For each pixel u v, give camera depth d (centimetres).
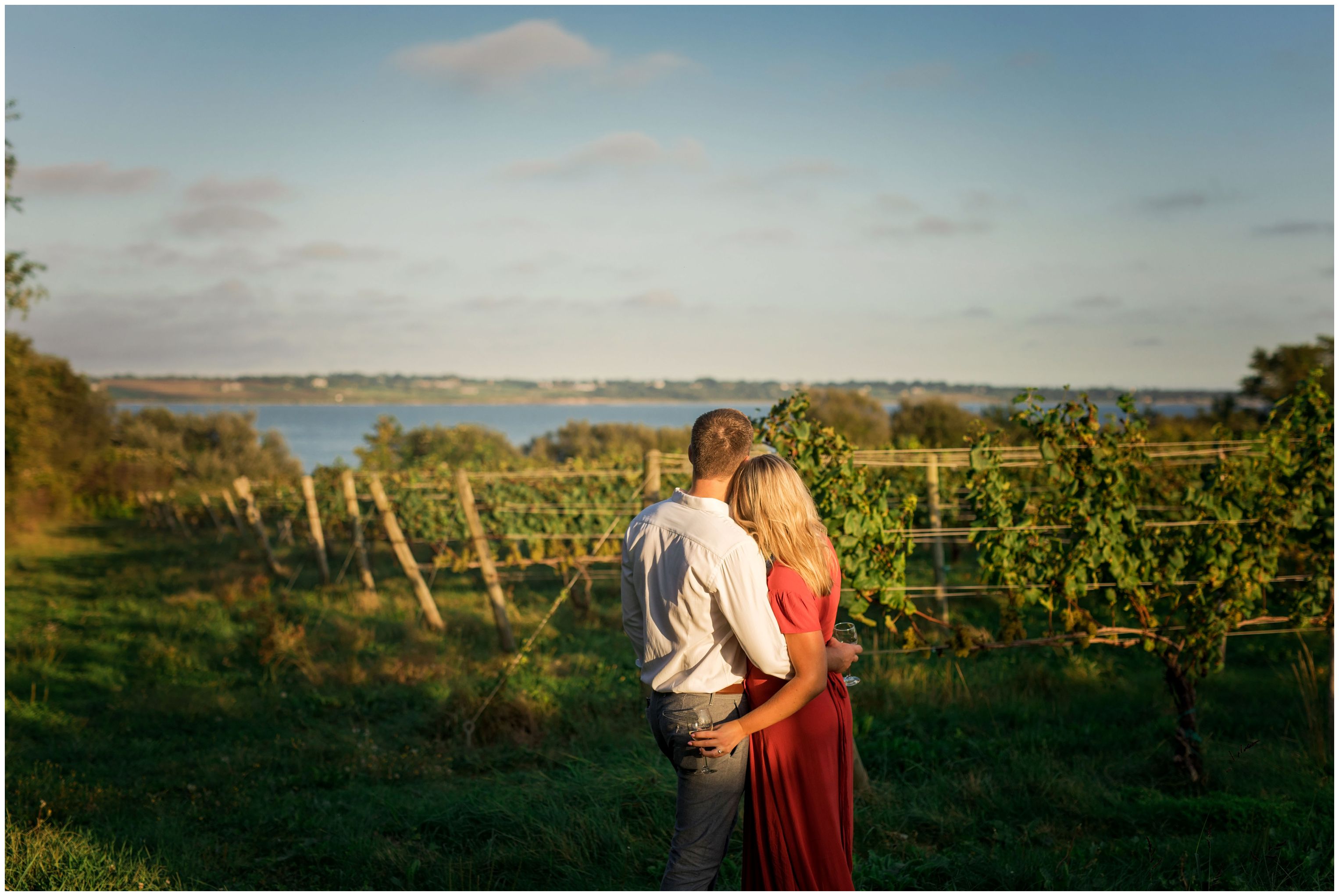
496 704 548
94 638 899
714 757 224
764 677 233
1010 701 575
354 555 1457
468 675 711
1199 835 360
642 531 248
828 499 453
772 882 232
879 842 367
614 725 545
